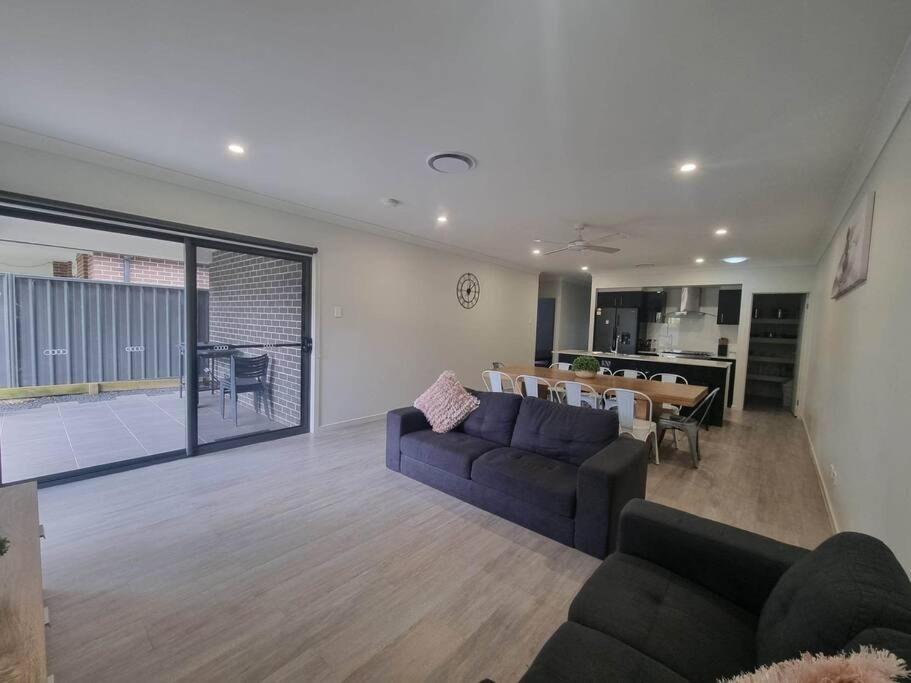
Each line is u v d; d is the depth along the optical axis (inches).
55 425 165.6
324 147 103.4
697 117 83.9
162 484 119.3
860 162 99.1
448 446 118.9
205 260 150.3
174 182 127.3
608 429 105.1
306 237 166.1
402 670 59.0
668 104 79.4
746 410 259.6
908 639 27.5
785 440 186.5
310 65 70.7
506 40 62.7
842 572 37.1
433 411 135.6
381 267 197.9
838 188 118.0
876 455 74.9
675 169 110.5
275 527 97.3
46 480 115.5
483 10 56.5
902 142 71.4
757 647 43.1
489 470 105.1
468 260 253.0
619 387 162.2
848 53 62.7
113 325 194.2
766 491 126.5
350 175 122.5
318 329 173.5
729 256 235.3
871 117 80.0
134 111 87.0
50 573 78.2
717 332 304.8
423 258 221.1
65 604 69.9
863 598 32.7
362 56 67.9
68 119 90.9
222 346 156.6
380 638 64.7
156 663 58.7
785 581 44.3
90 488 115.5
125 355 198.4
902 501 60.3
